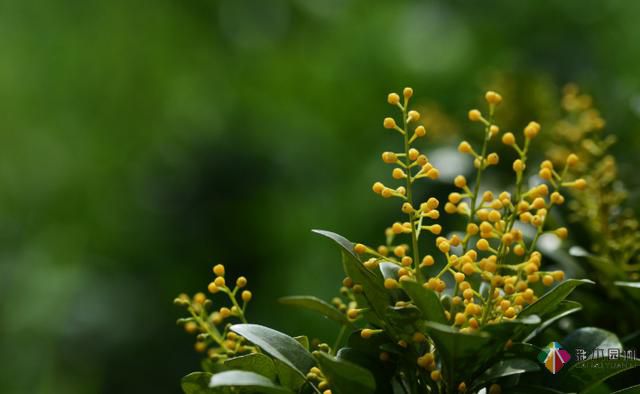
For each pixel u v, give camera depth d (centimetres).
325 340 821
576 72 641
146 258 811
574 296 257
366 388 185
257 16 1140
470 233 189
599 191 272
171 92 1177
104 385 724
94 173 1148
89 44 1203
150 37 1195
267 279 797
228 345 220
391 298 197
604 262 239
